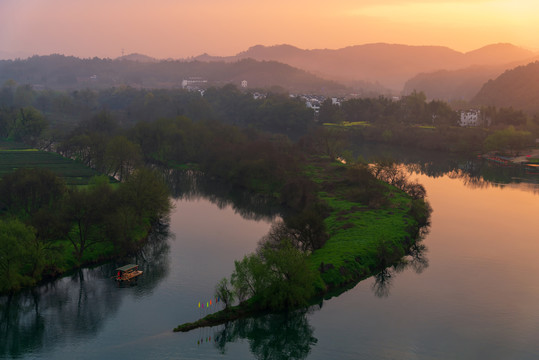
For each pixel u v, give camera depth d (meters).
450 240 145.00
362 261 120.06
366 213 156.88
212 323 94.25
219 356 84.38
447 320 98.50
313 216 126.88
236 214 170.50
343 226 143.12
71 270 116.38
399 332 93.50
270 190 197.88
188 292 107.81
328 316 99.56
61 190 137.25
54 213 121.44
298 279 100.31
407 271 122.06
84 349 84.69
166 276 116.12
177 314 98.19
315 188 185.75
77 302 102.25
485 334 93.38
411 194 185.12
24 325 92.62
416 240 144.12
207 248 135.50
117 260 124.62
